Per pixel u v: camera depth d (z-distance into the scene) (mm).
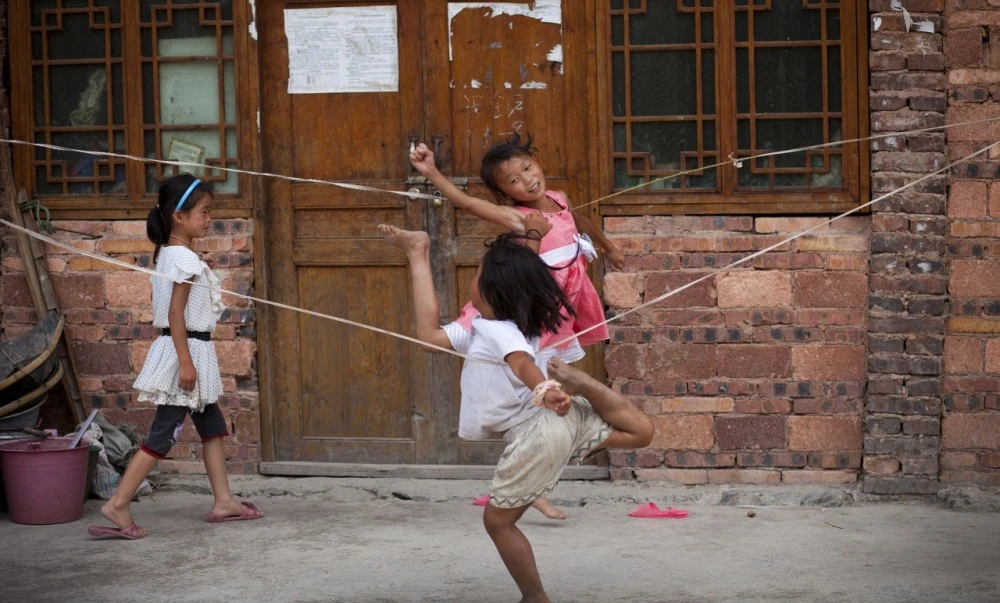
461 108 6133
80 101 6367
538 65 6066
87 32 6340
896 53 5727
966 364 5797
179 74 6312
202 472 6352
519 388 4035
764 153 5648
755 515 5660
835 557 4965
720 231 5949
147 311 6312
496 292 4027
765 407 5938
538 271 4043
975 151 5719
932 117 5730
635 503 5883
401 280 6250
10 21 6332
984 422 5797
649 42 5957
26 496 5586
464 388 4152
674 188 5984
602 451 6180
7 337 6355
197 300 5449
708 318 5941
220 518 5652
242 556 5070
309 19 6195
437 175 4461
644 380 5992
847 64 5840
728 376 5949
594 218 6016
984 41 5695
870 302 5812
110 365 6344
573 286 4387
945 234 5762
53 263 6340
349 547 5199
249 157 6223
